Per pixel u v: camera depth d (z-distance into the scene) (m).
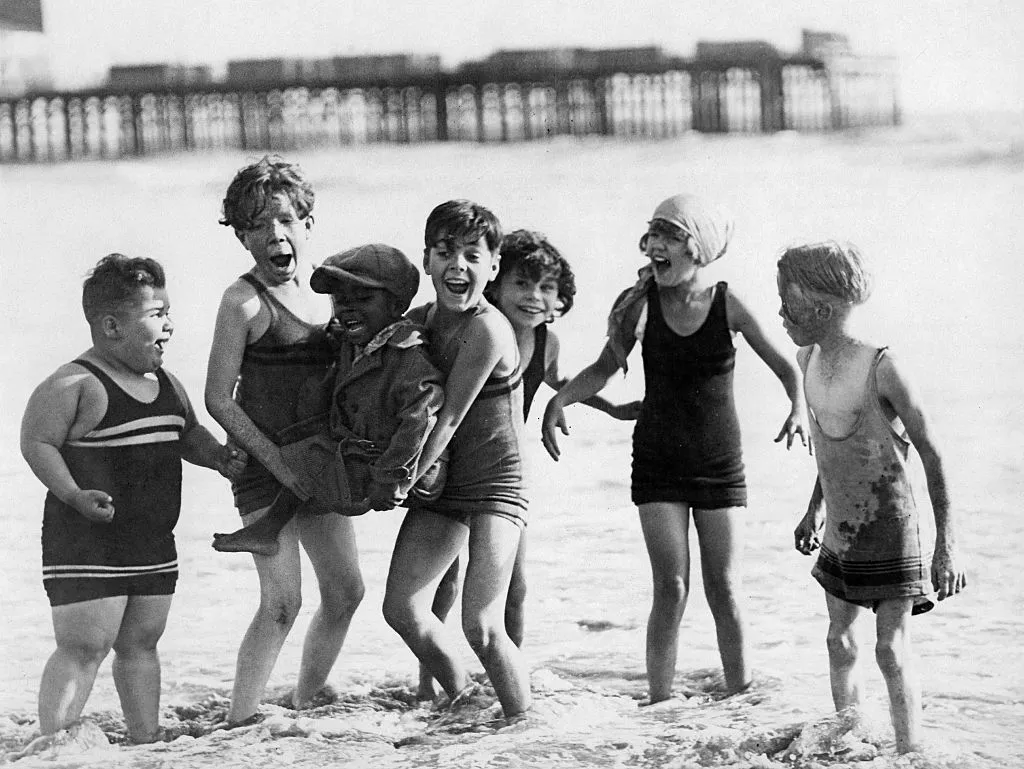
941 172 23.72
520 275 4.49
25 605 5.89
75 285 17.05
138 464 4.29
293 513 4.47
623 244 17.73
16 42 36.88
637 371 10.78
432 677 4.71
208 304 14.25
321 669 4.64
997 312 12.54
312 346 4.52
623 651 5.06
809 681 4.59
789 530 6.57
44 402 4.23
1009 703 4.22
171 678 4.95
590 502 7.27
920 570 3.82
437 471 4.22
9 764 3.99
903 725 3.79
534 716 4.27
